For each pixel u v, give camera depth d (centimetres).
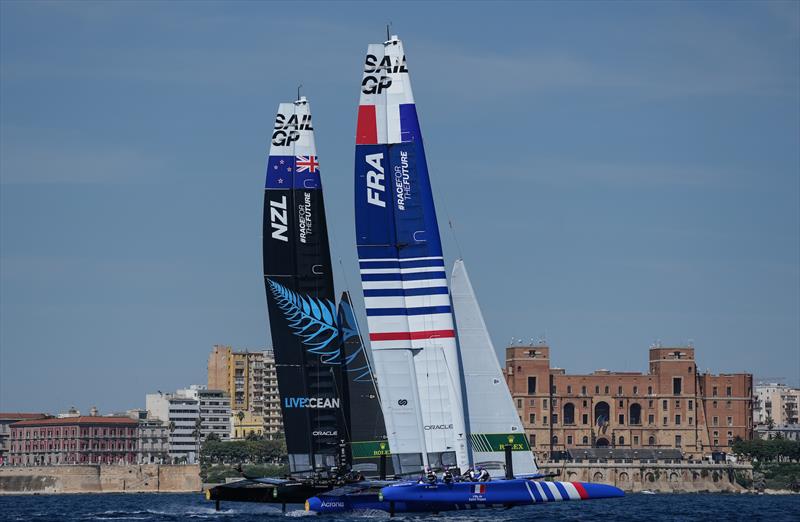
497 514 13275
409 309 12975
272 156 14188
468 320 13425
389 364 12962
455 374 13025
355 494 13188
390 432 12975
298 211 14188
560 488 12781
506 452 13312
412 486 12706
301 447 14200
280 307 14175
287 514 14075
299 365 14200
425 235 12912
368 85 12900
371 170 12900
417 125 12900
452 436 12988
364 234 12912
